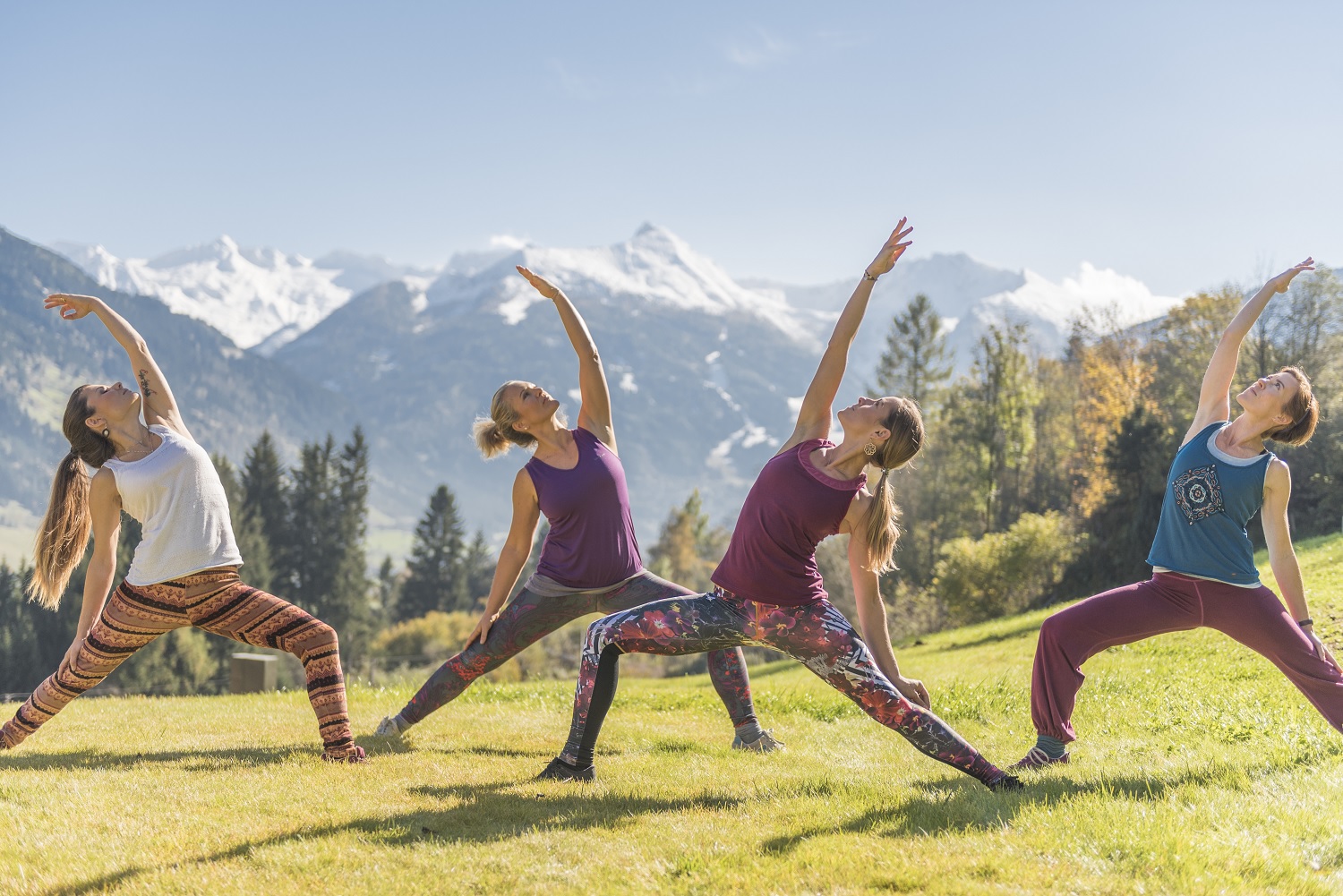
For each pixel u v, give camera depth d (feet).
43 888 12.07
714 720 26.89
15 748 20.42
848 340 16.26
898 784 17.11
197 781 17.22
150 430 18.22
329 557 298.56
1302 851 12.39
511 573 20.84
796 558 15.78
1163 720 22.79
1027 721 24.45
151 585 18.01
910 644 89.71
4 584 265.75
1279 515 16.85
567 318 20.93
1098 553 134.72
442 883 12.14
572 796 16.15
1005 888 11.33
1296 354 127.13
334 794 16.30
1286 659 16.88
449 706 28.55
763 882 11.83
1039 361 213.87
